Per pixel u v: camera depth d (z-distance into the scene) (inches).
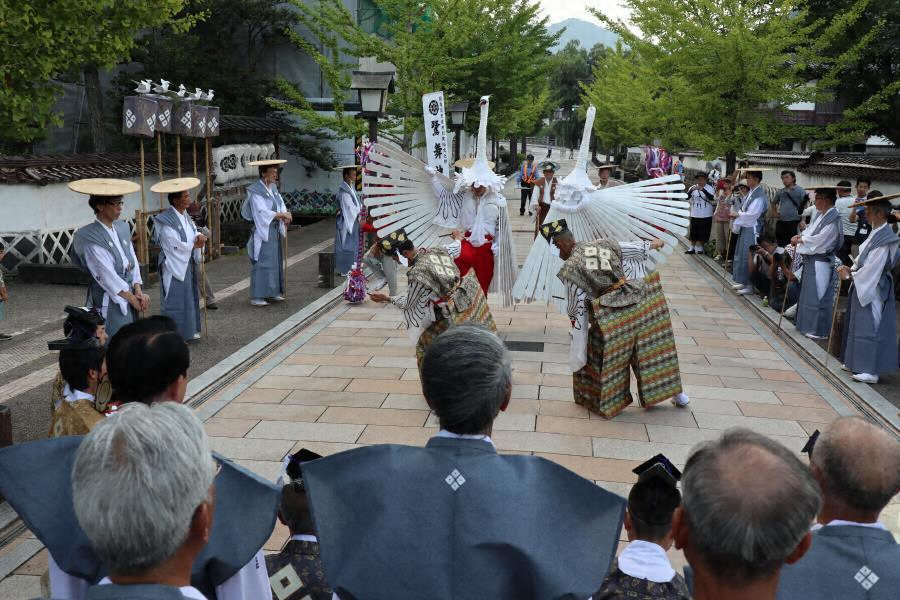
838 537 79.7
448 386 78.2
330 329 353.4
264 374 283.7
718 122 576.7
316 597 103.7
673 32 555.8
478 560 71.1
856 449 79.1
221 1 711.1
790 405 257.6
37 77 286.5
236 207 676.7
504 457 78.1
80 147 780.6
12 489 78.2
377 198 280.4
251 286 400.2
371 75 402.9
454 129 716.0
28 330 354.0
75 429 115.3
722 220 558.6
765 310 397.4
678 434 229.9
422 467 76.3
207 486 62.3
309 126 674.2
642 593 92.9
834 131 564.7
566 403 254.5
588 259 235.3
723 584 61.7
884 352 277.7
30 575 153.2
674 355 245.9
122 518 57.0
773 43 520.1
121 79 704.4
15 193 462.9
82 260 254.2
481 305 233.5
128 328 102.0
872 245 273.0
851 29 570.3
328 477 78.5
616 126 1253.1
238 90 722.8
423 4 646.5
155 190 307.0
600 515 74.4
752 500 59.0
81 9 291.1
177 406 65.6
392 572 71.9
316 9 674.8
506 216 291.6
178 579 61.7
